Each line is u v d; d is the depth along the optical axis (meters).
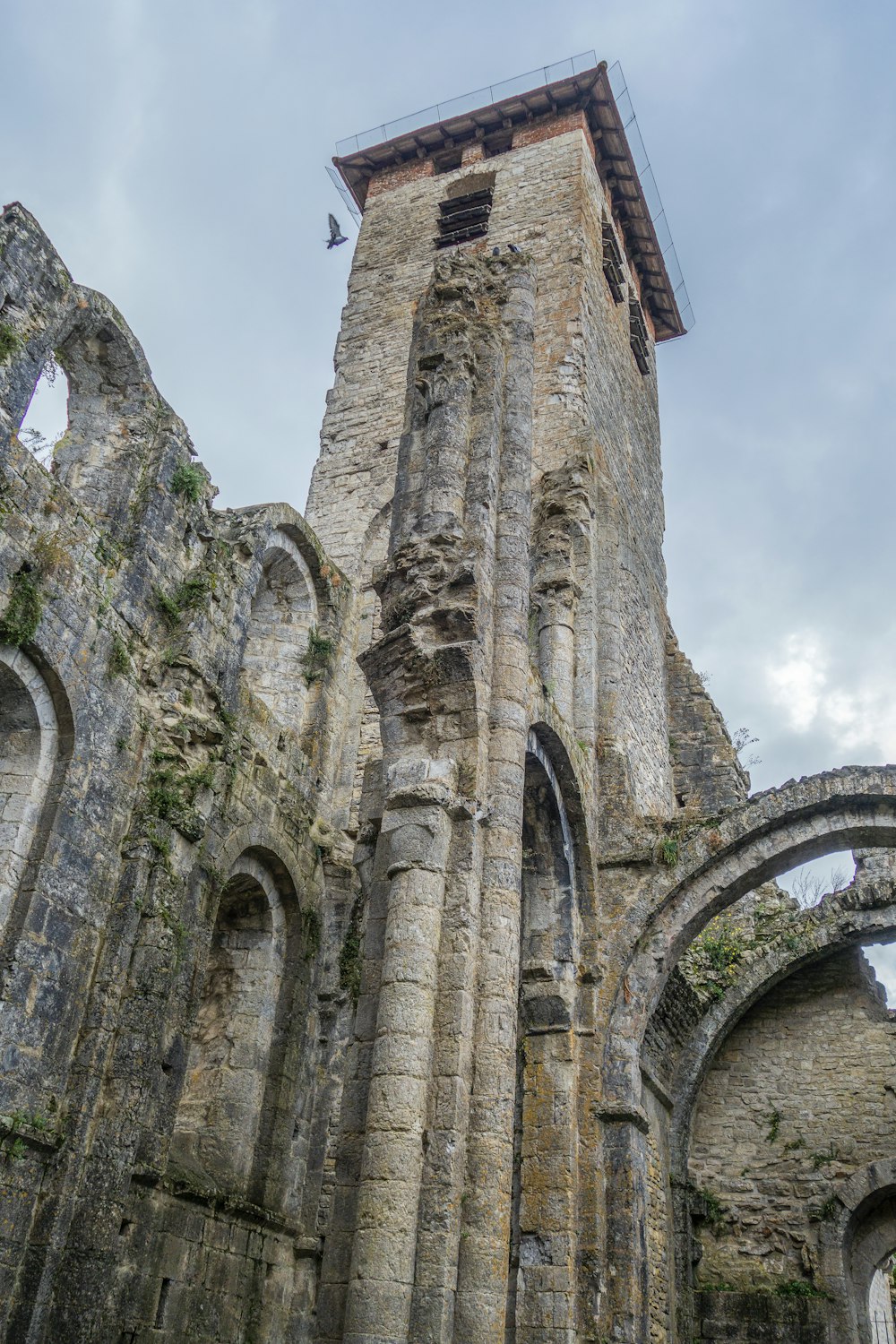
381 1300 9.15
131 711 12.93
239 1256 13.28
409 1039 10.28
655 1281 15.18
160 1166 11.80
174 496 14.59
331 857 16.94
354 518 23.22
